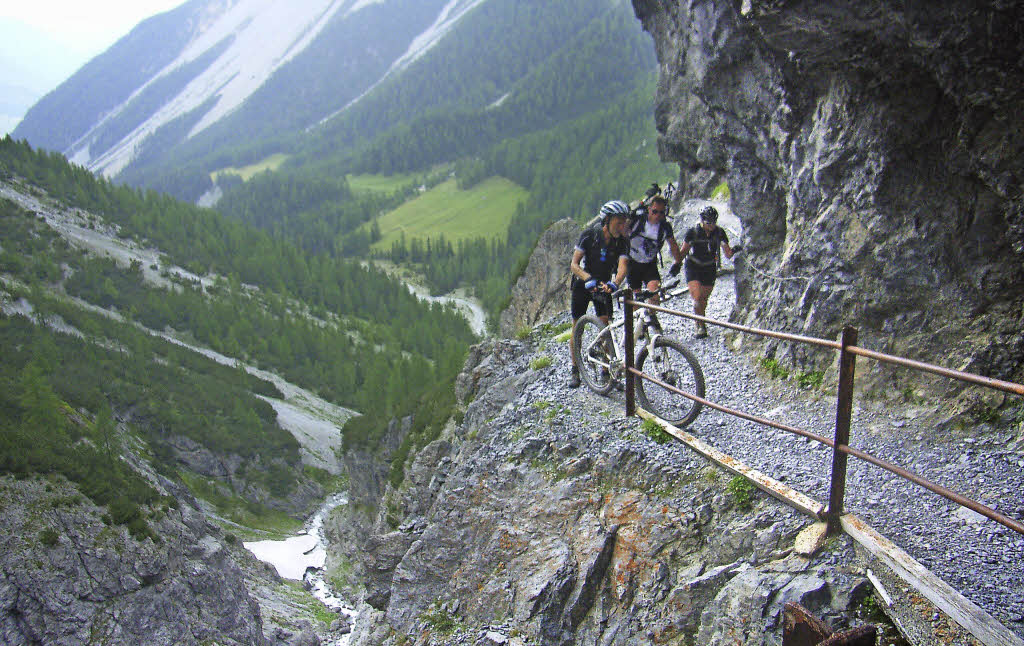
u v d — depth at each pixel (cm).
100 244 17688
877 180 698
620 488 731
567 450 824
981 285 627
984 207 610
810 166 809
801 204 842
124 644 3847
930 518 518
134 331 12862
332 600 6262
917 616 420
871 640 341
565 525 752
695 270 1010
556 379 1046
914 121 643
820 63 686
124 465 5203
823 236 788
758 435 712
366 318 19238
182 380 11088
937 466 586
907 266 686
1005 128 555
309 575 6869
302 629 5391
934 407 655
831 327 774
